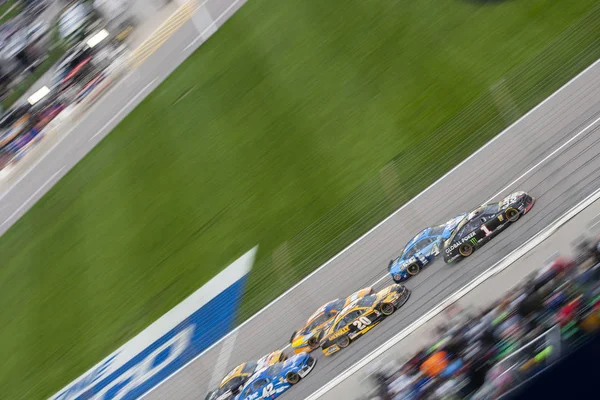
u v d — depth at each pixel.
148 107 90.69
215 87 84.50
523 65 57.72
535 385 32.00
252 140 74.00
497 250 46.34
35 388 69.12
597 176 46.62
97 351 67.00
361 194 58.81
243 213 66.94
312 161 65.81
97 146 92.62
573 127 50.84
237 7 93.12
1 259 89.62
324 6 82.31
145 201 78.56
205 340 59.00
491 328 38.41
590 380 30.94
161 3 102.75
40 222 90.06
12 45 113.25
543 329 35.66
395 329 47.34
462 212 52.00
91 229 81.56
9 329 78.88
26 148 101.81
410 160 58.00
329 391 47.25
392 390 41.09
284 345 53.97
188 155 79.25
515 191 50.09
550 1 61.81
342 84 71.38
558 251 43.00
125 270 72.50
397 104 64.56
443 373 38.78
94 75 100.69
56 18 113.94
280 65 79.88
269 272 59.50
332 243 57.53
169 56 94.69
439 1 71.38
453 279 47.16
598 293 33.28
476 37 64.50
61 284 78.44
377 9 76.44
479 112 57.19
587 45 55.44
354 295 50.69
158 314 64.81
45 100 102.56
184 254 68.19
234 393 51.91
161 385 58.19
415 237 50.47
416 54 68.00
